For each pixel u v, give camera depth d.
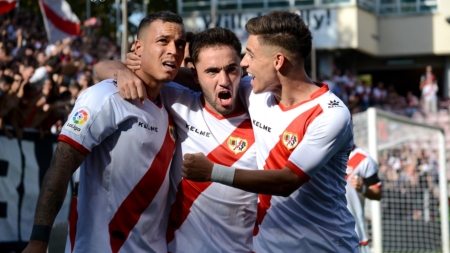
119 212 3.66
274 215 3.84
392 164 11.70
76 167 3.50
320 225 3.81
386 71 31.20
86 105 3.53
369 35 26.42
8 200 6.70
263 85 3.74
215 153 3.95
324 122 3.59
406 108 24.00
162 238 3.91
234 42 3.83
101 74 3.82
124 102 3.62
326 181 3.77
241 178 3.47
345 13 25.14
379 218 9.72
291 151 3.71
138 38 3.74
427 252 11.46
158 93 3.84
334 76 22.94
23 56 11.10
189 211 3.95
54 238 5.30
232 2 25.77
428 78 24.30
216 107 3.85
